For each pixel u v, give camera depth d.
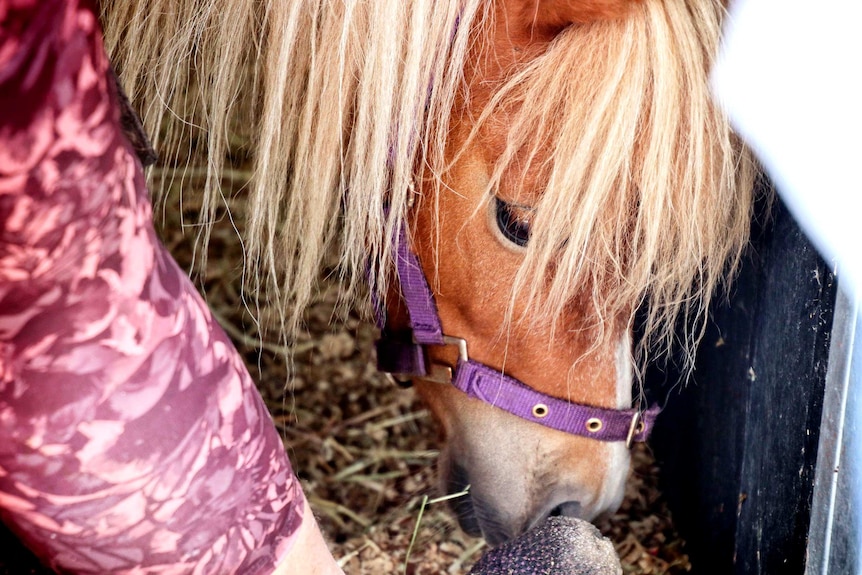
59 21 0.49
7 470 0.58
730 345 1.34
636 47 0.94
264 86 1.09
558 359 1.13
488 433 1.22
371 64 0.96
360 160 1.01
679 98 0.95
